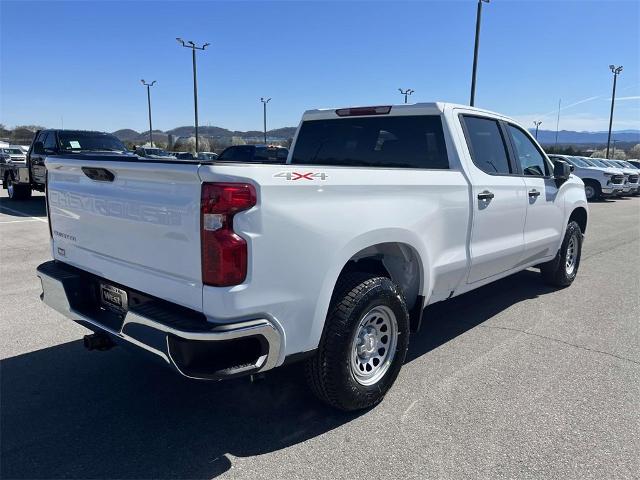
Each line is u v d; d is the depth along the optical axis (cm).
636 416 350
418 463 296
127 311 295
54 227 390
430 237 389
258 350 285
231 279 264
